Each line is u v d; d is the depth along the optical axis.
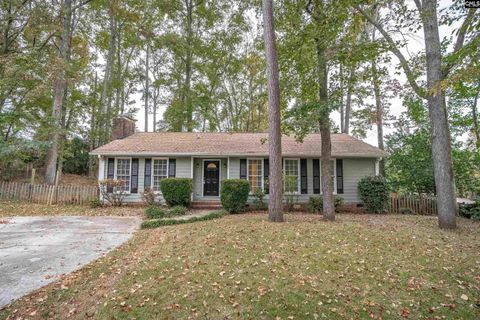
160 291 3.78
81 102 21.66
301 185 13.31
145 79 25.61
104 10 19.20
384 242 6.04
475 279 4.27
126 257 5.30
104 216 10.37
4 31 14.05
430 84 8.08
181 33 22.64
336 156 12.77
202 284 3.95
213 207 12.68
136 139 15.18
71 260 5.16
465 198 14.89
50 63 13.55
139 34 21.22
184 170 13.80
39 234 7.28
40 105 17.70
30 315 3.30
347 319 3.21
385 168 16.66
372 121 18.28
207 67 23.67
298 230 6.84
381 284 4.05
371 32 11.07
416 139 13.47
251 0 17.52
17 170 16.95
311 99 9.63
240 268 4.49
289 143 14.46
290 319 3.18
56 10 14.86
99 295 3.73
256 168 13.73
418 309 3.46
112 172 13.48
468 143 13.65
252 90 26.11
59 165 17.75
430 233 7.09
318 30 8.37
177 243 6.00
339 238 6.21
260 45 13.31
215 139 15.48
